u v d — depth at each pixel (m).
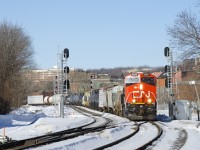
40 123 36.88
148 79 40.56
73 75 157.50
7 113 57.84
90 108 93.25
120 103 50.16
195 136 24.34
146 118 40.28
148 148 19.19
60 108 51.22
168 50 43.09
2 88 59.62
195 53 39.25
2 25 69.38
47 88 167.88
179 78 76.75
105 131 26.34
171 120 40.62
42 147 18.62
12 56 65.06
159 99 80.19
